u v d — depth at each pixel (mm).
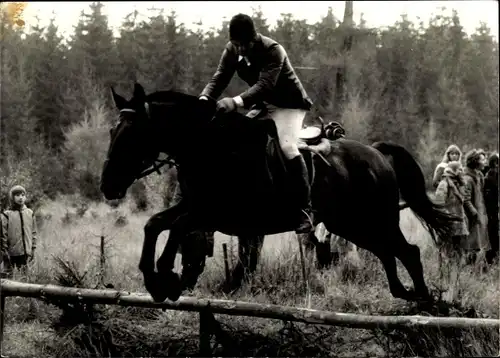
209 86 4867
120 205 16641
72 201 16000
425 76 20797
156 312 5566
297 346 4660
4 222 7129
